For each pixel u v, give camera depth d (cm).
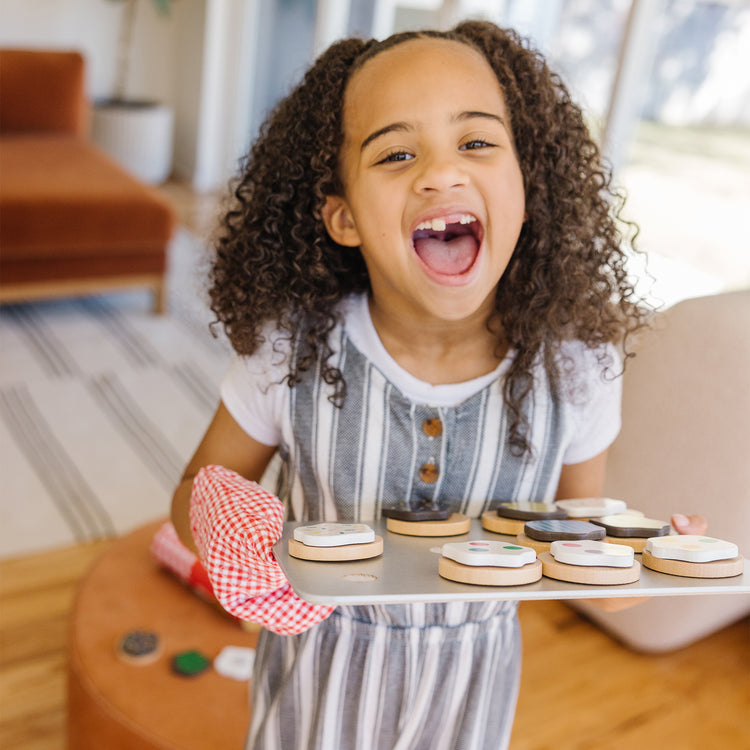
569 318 81
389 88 69
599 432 83
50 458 221
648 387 129
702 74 247
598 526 73
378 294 76
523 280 80
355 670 77
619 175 277
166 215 303
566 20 283
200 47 459
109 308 322
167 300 334
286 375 79
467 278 69
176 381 271
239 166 91
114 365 277
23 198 278
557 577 63
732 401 120
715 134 246
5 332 294
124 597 139
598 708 145
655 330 128
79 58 379
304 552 65
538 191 80
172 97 495
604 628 164
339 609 78
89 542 190
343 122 74
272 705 82
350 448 78
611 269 88
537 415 79
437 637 77
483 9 313
